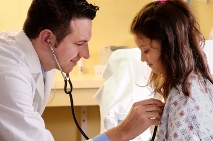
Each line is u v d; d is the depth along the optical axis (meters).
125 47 2.55
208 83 1.24
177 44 1.16
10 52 1.27
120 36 2.78
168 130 1.14
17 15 2.59
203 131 1.11
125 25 2.76
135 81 1.83
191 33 1.21
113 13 2.74
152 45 1.18
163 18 1.16
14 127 1.16
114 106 1.74
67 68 1.36
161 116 1.20
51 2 1.25
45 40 1.29
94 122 2.83
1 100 1.17
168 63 1.16
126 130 1.28
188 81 1.16
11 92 1.16
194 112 1.12
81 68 2.69
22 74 1.23
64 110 2.84
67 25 1.26
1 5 2.57
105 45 2.78
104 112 1.83
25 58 1.30
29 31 1.32
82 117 2.80
